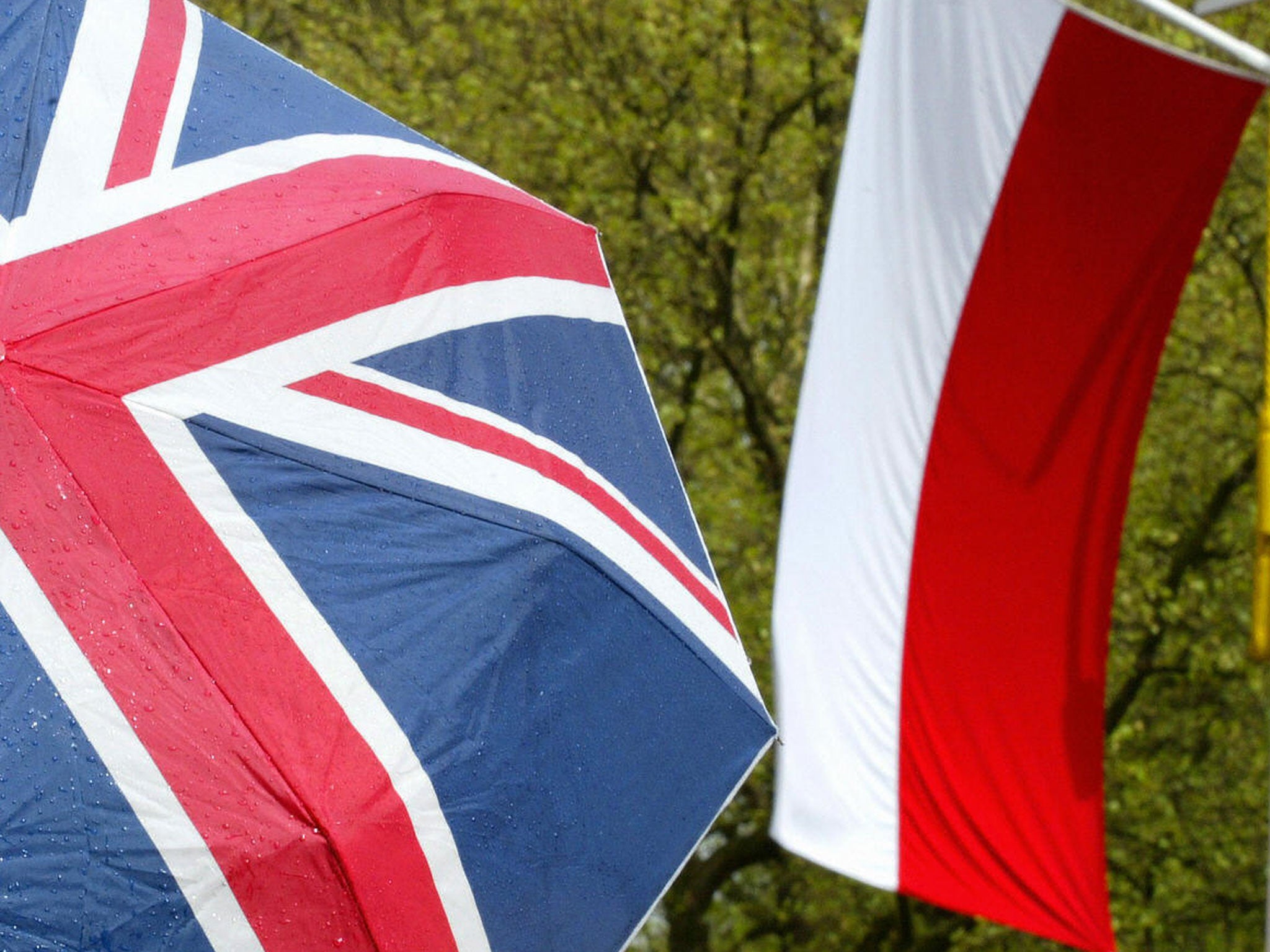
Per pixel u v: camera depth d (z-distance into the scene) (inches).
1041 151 247.8
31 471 119.1
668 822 156.3
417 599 136.0
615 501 159.3
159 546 123.0
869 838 237.8
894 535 245.9
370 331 141.3
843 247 245.0
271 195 143.7
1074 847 245.6
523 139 555.8
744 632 551.5
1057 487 250.8
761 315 569.9
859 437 244.8
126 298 127.2
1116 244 250.1
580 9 544.7
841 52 531.8
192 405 127.0
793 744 235.8
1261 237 550.3
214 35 157.4
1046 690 249.0
